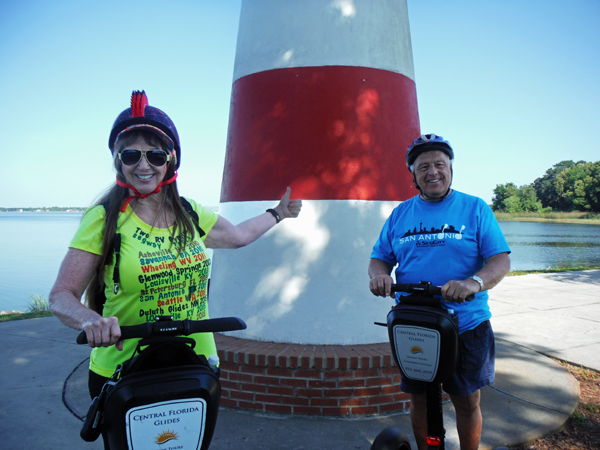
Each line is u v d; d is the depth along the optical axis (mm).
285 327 3787
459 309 2314
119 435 1386
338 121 3855
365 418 3420
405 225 2490
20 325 6469
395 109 4113
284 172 3875
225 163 4422
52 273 22422
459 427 2469
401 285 2158
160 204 1824
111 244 1686
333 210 3803
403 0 4469
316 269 3777
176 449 1428
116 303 1723
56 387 4203
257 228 2354
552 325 6469
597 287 9938
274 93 3980
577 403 3805
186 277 1799
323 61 3914
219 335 4047
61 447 3176
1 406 3803
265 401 3500
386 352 3525
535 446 3174
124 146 1745
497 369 4590
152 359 1575
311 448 3025
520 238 40562
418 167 2375
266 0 4137
